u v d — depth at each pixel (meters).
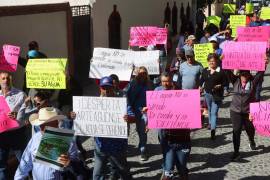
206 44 12.16
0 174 6.96
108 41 17.77
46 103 6.62
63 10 13.25
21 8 11.14
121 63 9.31
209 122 10.50
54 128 4.79
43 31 12.48
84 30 15.66
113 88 6.65
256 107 6.80
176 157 6.73
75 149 5.14
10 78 6.97
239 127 8.30
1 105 6.62
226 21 22.62
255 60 8.39
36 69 7.87
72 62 13.93
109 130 6.39
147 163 8.48
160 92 6.44
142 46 12.38
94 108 6.36
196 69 9.93
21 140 7.05
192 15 33.84
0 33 10.63
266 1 43.34
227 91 14.23
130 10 20.27
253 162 8.46
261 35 11.77
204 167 8.27
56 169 4.88
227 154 8.92
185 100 6.38
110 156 6.52
